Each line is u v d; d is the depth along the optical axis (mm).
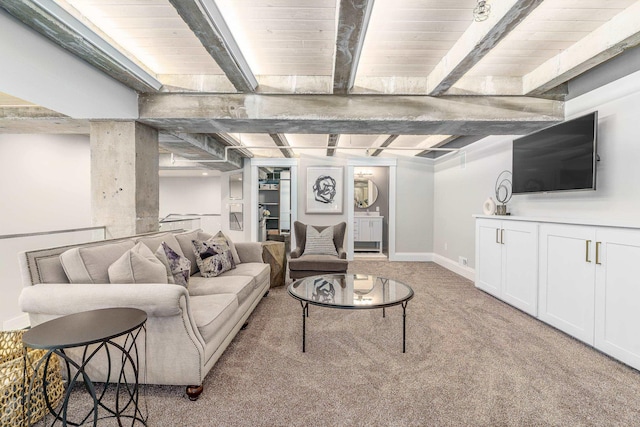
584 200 2789
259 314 3076
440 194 5938
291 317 2994
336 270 4066
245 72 2598
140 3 1950
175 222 4398
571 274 2508
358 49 2156
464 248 4949
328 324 2812
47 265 1833
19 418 1458
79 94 2322
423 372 2006
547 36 2320
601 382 1892
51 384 1617
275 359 2168
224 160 5320
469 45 2217
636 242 1985
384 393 1782
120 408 1638
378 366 2076
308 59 2695
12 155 4641
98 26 2209
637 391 1802
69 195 5152
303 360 2156
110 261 1965
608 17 2094
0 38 1769
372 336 2553
